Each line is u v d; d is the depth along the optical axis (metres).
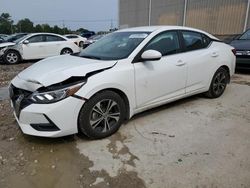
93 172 2.69
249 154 2.99
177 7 18.72
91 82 3.06
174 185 2.47
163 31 3.97
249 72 7.79
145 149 3.11
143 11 23.14
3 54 10.93
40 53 11.65
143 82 3.57
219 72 4.90
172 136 3.43
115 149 3.11
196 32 4.54
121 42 3.92
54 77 2.97
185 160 2.88
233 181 2.52
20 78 3.29
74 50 12.70
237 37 8.16
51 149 3.12
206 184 2.48
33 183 2.54
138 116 4.08
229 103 4.74
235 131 3.58
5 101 5.05
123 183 2.51
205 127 3.71
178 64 4.00
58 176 2.64
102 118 3.28
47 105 2.85
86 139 3.35
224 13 14.80
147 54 3.44
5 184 2.53
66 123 2.96
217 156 2.95
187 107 4.50
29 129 2.99
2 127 3.72
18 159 2.93
